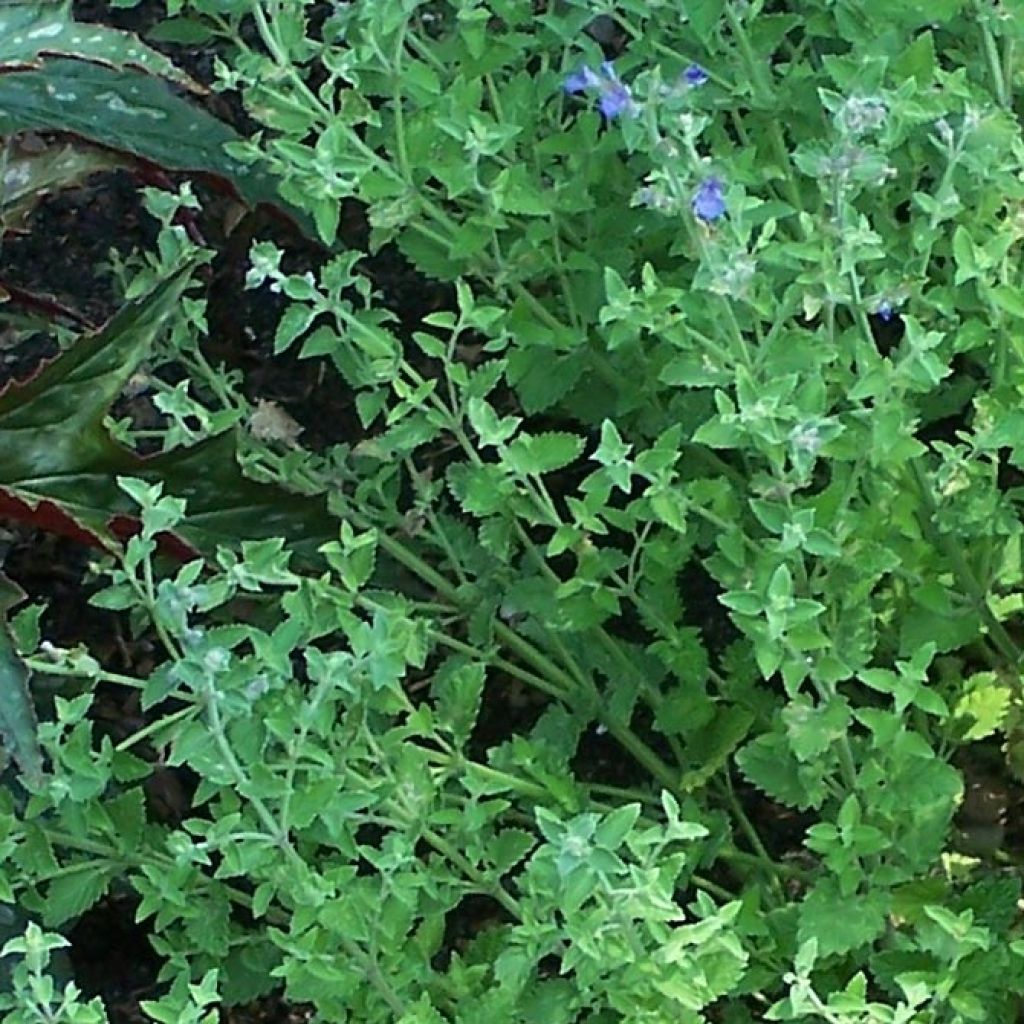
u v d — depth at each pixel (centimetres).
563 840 80
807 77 92
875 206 93
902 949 88
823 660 85
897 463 87
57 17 94
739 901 84
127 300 98
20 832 87
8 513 91
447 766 89
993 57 89
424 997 84
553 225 93
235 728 84
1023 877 94
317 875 83
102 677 87
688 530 91
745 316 89
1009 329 89
